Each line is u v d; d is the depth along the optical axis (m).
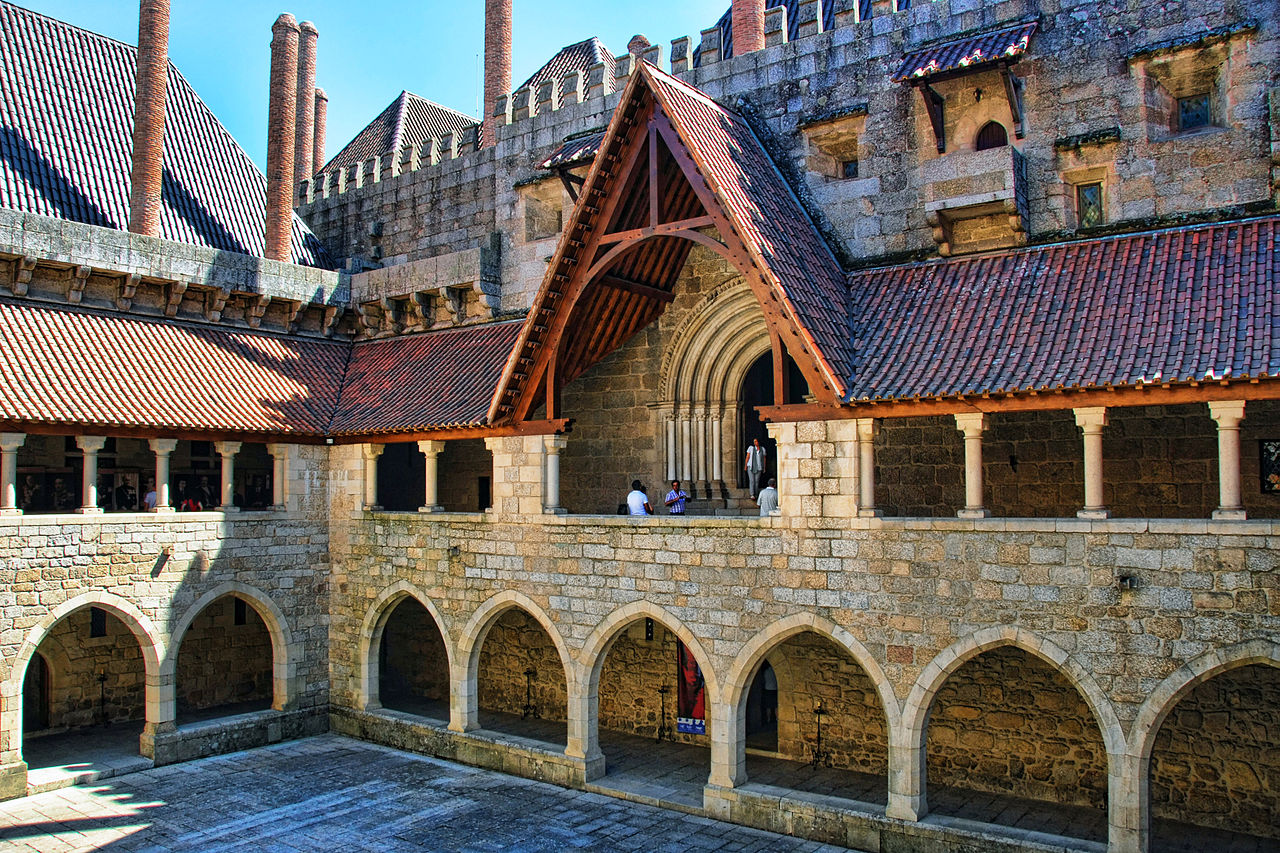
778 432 19.66
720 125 22.61
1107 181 21.08
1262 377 15.23
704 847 18.86
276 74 31.45
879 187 23.41
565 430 23.20
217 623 30.39
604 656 22.64
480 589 24.56
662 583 21.16
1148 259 19.28
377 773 24.02
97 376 24.91
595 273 21.94
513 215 29.86
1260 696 18.39
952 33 22.69
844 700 22.88
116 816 21.14
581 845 19.09
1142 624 16.02
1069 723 20.17
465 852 18.89
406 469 33.00
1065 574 16.67
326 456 28.48
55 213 27.86
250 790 22.80
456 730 25.08
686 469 25.03
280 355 29.88
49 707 27.25
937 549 17.84
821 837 19.02
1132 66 20.62
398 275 30.77
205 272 28.47
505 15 31.55
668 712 25.84
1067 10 21.38
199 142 33.72
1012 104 21.25
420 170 32.84
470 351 28.55
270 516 27.20
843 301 21.62
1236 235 18.91
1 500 22.50
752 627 19.84
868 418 18.66
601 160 21.00
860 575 18.59
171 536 25.20
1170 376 15.92
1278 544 15.10
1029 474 20.91
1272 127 18.88
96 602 23.81
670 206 23.41
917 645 17.98
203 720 26.52
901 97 23.23
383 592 26.95
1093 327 18.05
